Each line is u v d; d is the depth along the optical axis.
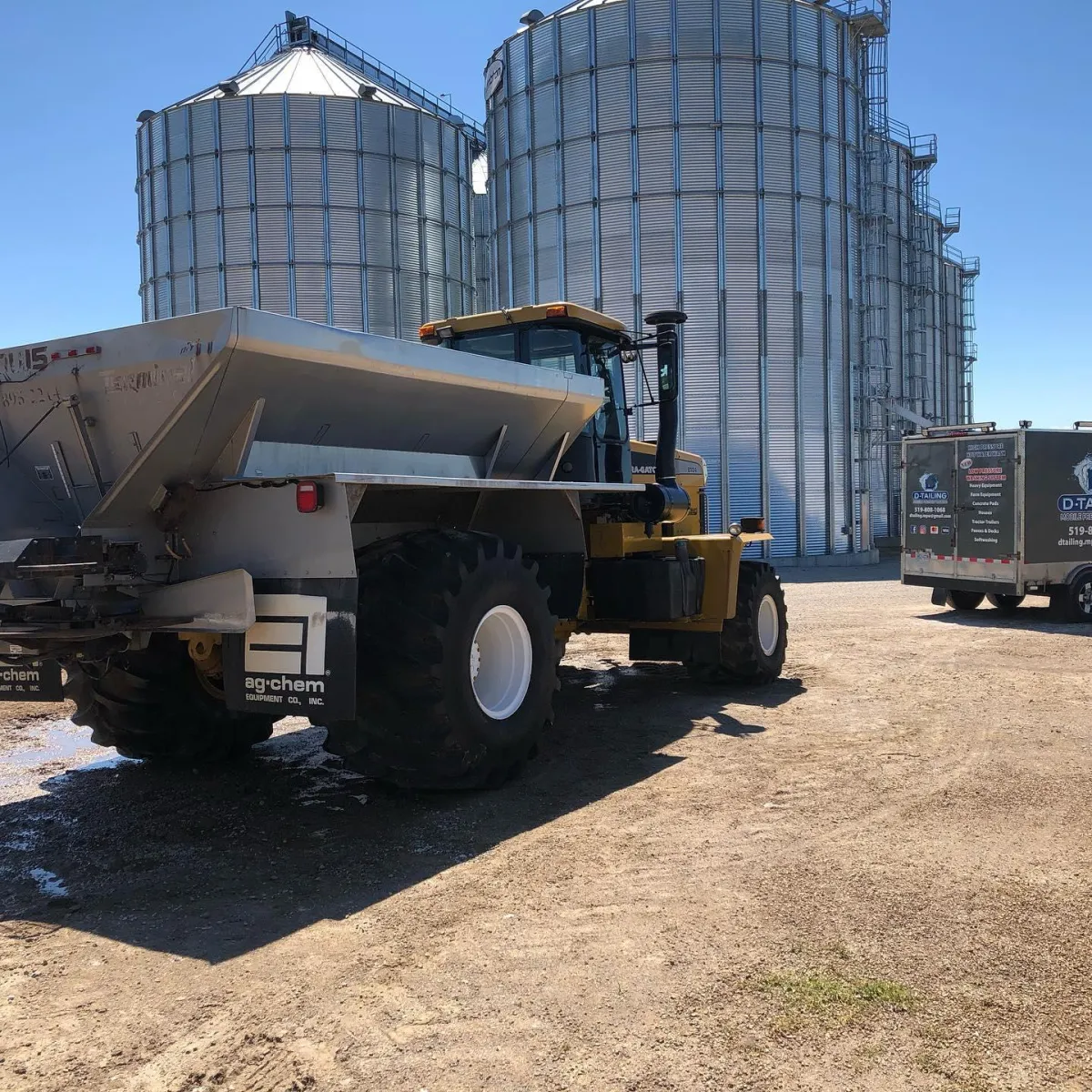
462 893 3.62
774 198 24.12
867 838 4.14
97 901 3.63
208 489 4.37
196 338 3.91
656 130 23.80
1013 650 9.81
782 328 24.27
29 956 3.16
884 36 27.27
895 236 35.56
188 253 28.00
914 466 13.58
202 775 5.46
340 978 2.95
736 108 23.83
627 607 6.94
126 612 4.32
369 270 28.25
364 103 28.17
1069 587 12.23
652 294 23.97
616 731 6.34
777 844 4.07
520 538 6.12
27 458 4.67
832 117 25.08
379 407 4.77
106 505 4.35
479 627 4.81
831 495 25.16
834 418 25.28
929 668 8.70
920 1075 2.38
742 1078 2.37
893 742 5.89
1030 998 2.75
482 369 5.16
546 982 2.89
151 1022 2.70
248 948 3.18
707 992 2.81
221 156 27.50
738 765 5.40
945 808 4.55
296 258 27.61
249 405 4.18
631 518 7.13
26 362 4.39
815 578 20.88
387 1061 2.47
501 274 26.97
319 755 5.92
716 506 23.94
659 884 3.66
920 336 37.62
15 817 4.70
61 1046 2.58
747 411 24.02
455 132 31.00
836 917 3.32
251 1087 2.37
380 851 4.12
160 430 4.12
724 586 7.32
